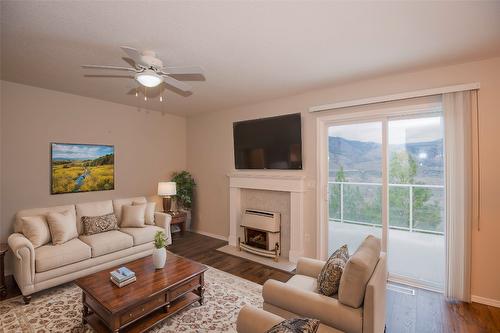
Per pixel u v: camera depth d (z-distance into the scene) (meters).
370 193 3.36
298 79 3.20
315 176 3.65
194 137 5.45
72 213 3.45
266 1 1.69
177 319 2.34
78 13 1.83
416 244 3.65
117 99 4.20
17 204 3.41
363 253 1.73
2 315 2.38
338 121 3.56
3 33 2.10
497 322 2.30
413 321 2.34
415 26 1.99
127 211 3.90
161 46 2.34
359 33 2.11
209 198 5.15
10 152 3.36
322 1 1.69
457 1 1.68
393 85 3.05
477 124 2.60
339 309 1.58
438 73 2.79
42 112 3.61
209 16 1.87
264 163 4.16
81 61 2.67
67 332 2.16
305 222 3.75
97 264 3.15
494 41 2.22
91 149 4.12
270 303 1.86
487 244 2.58
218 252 4.16
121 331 2.03
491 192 2.55
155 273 2.48
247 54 2.50
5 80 3.28
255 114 4.37
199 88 3.56
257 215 4.07
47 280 2.72
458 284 2.66
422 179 3.18
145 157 4.89
